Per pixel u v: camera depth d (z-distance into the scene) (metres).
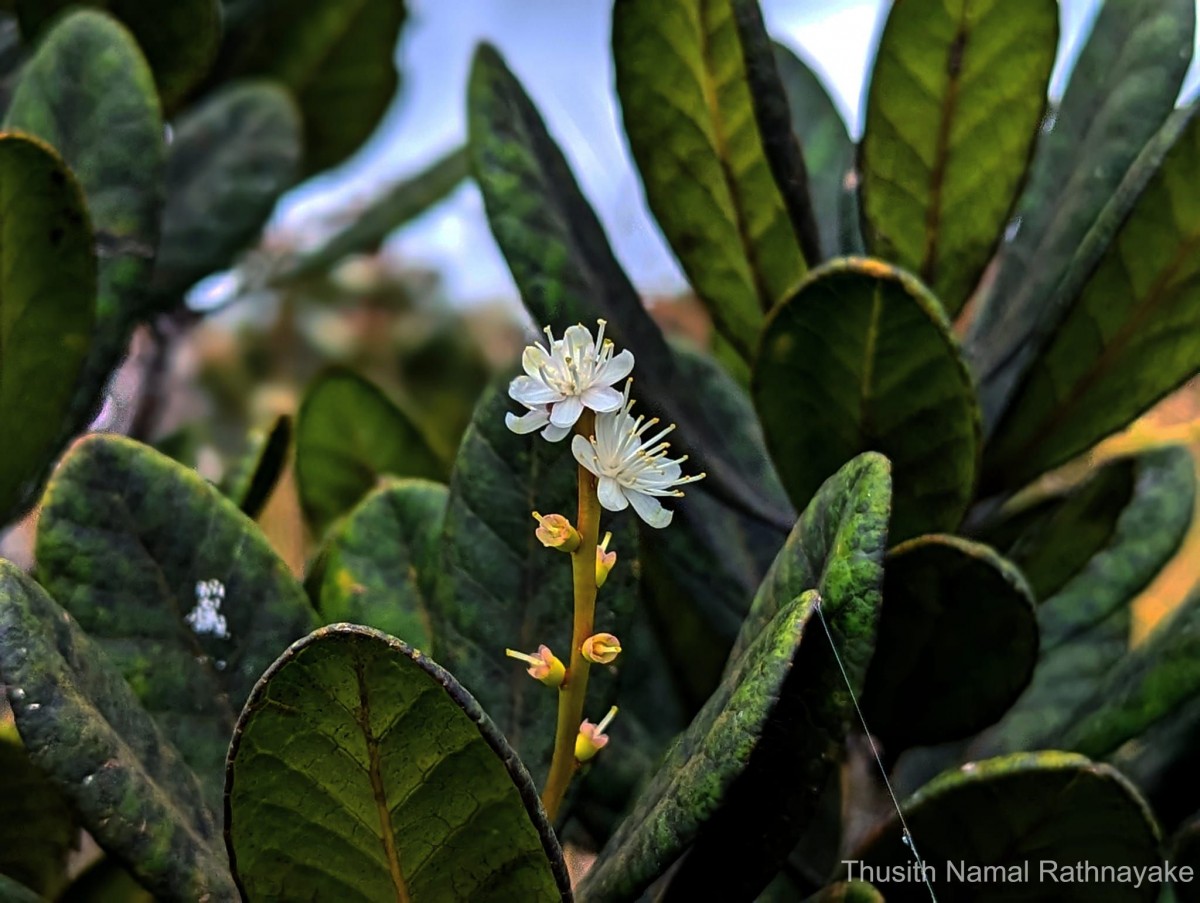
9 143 0.23
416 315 0.55
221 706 0.23
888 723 0.25
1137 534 0.28
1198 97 0.23
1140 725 0.24
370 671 0.18
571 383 0.21
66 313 0.25
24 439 0.25
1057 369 0.25
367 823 0.19
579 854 0.26
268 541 0.24
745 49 0.24
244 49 0.38
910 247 0.26
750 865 0.21
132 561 0.23
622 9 0.25
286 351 0.54
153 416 0.35
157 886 0.19
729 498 0.27
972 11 0.24
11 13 0.33
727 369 0.33
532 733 0.24
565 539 0.21
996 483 0.26
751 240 0.26
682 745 0.21
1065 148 0.28
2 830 0.23
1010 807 0.22
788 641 0.19
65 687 0.20
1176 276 0.24
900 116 0.25
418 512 0.27
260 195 0.34
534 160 0.27
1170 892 0.26
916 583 0.23
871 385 0.24
